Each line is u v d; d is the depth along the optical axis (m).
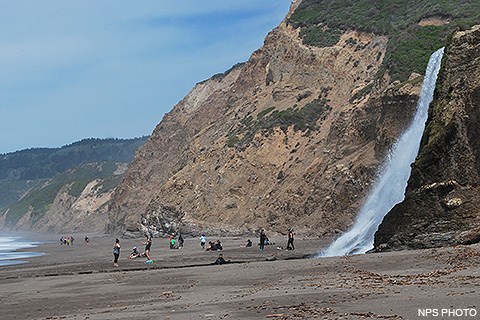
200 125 117.44
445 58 37.03
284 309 14.83
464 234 29.31
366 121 63.88
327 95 82.12
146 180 123.25
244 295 18.73
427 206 32.44
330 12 94.19
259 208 72.88
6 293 26.41
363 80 77.06
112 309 18.47
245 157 80.69
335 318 12.95
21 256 66.19
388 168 52.00
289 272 25.33
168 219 85.56
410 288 16.52
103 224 170.50
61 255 63.22
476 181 31.80
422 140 36.25
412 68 65.75
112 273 33.53
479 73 33.97
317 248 46.78
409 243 31.86
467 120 33.09
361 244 45.25
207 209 79.50
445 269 20.77
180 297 20.14
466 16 74.19
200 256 45.75
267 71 97.94
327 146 70.25
